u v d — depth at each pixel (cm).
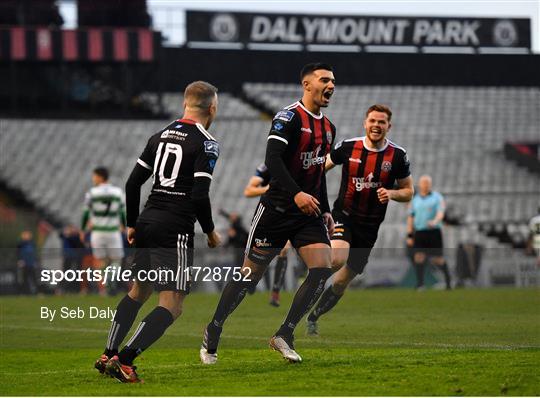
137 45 8631
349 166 2756
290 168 2256
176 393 1834
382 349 2516
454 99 9775
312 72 2238
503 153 9081
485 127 9481
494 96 9900
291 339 2250
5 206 7494
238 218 5191
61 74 9081
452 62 10000
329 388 1878
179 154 2027
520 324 3027
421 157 8956
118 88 9188
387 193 2686
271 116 9356
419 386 1891
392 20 9662
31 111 8856
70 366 2566
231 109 9188
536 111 9738
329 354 2434
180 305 2053
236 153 8531
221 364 2280
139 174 2080
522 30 9950
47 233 6812
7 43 8444
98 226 4628
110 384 1988
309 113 2250
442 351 2434
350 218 2773
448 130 9375
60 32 8512
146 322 1998
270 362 2273
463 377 1988
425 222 4772
